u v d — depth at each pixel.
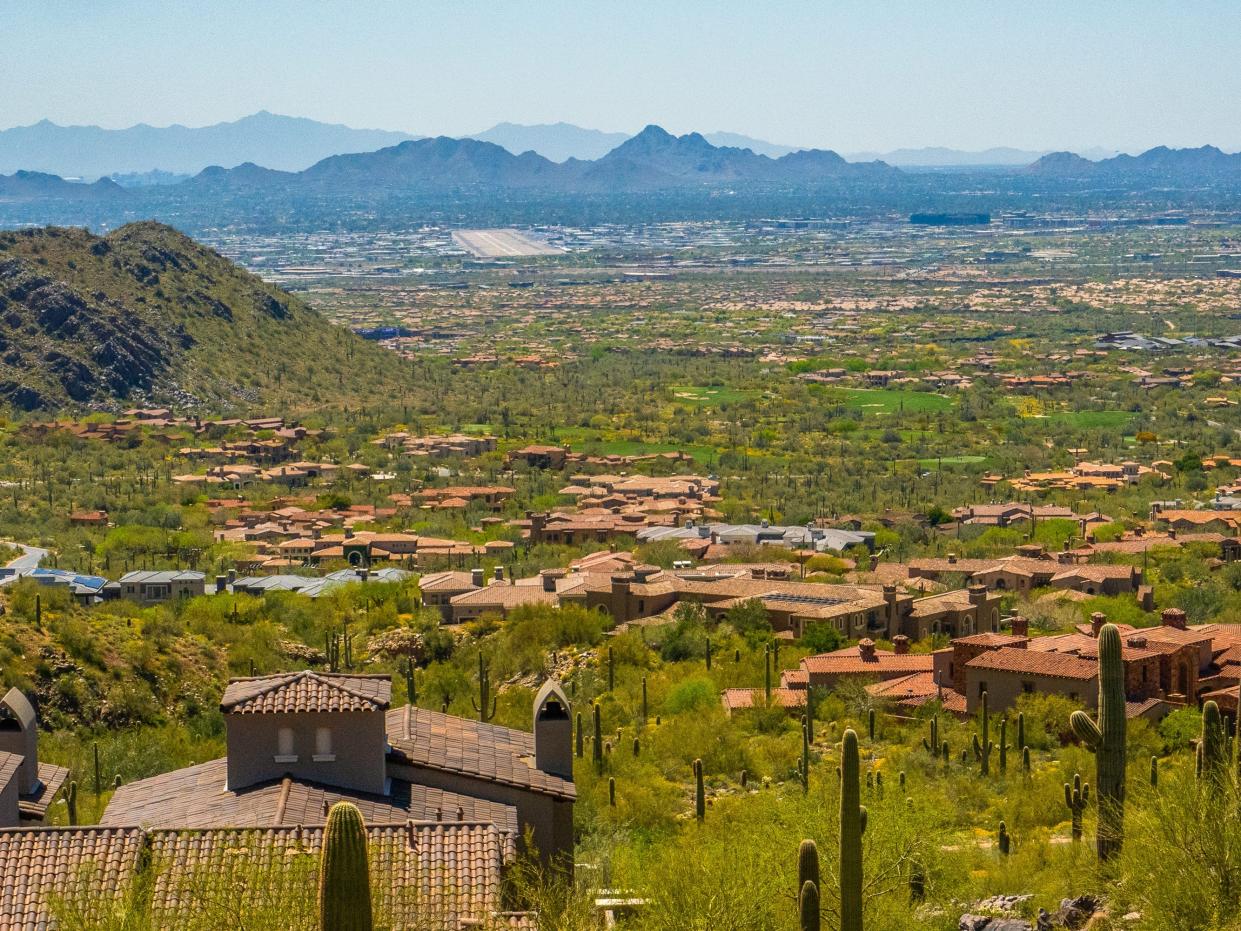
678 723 97.19
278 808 48.59
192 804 50.50
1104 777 51.56
